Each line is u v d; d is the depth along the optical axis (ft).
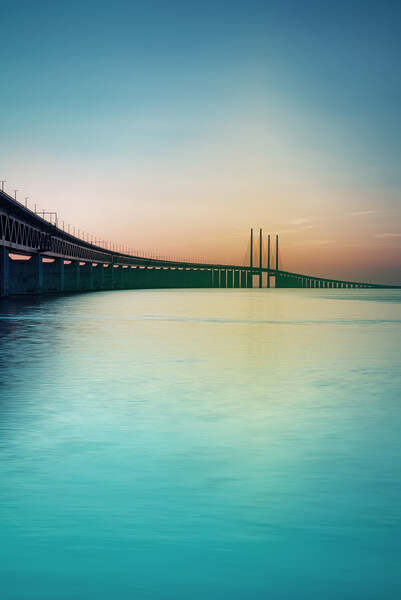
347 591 25.99
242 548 30.04
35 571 27.68
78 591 25.98
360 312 329.31
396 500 37.22
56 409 66.03
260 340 156.56
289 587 26.30
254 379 89.61
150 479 41.34
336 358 118.62
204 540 30.99
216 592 25.85
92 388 79.97
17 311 277.85
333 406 69.31
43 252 469.98
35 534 31.73
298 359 116.47
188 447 50.24
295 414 64.64
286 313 309.22
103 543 30.60
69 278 650.02
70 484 40.22
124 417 62.18
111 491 38.75
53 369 98.17
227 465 44.88
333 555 29.32
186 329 191.21
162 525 32.99
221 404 69.87
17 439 52.60
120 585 26.45
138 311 301.63
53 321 217.77
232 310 331.16
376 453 48.57
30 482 40.63
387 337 170.30
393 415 64.44
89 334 167.32
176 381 86.74
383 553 29.55
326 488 39.55
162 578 27.04
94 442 51.70
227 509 35.53
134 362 108.27
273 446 50.80
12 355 117.70
